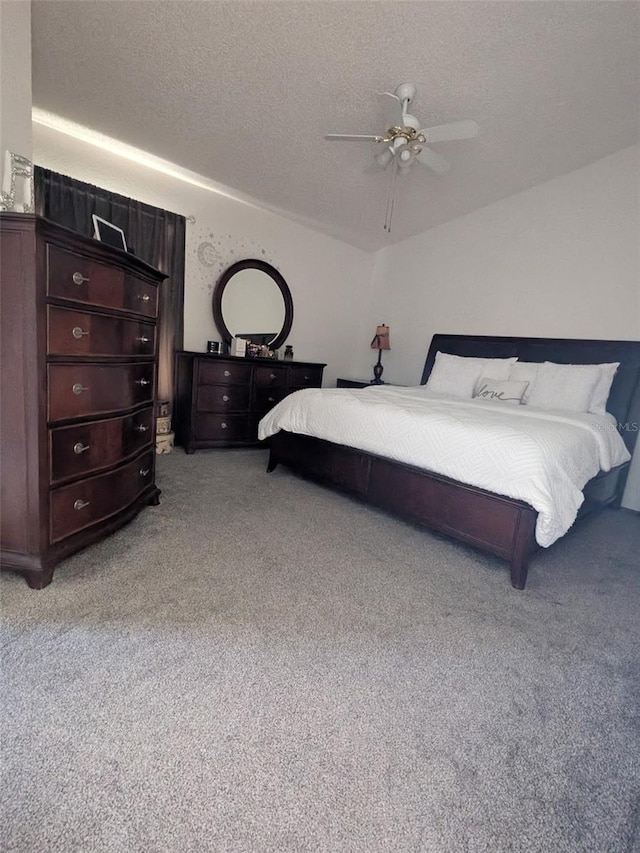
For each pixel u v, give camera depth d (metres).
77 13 2.14
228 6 2.09
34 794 0.91
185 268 3.87
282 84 2.60
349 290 5.23
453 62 2.38
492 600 1.83
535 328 3.87
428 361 4.61
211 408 3.84
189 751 1.03
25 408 1.52
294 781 0.98
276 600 1.69
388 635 1.54
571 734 1.18
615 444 2.81
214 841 0.85
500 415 2.57
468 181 3.71
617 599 1.93
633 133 3.08
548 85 2.56
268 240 4.42
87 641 1.37
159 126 3.05
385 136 2.38
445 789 0.99
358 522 2.54
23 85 1.76
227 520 2.42
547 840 0.90
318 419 2.92
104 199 3.25
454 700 1.27
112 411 1.95
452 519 2.22
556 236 3.69
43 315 1.50
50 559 1.64
